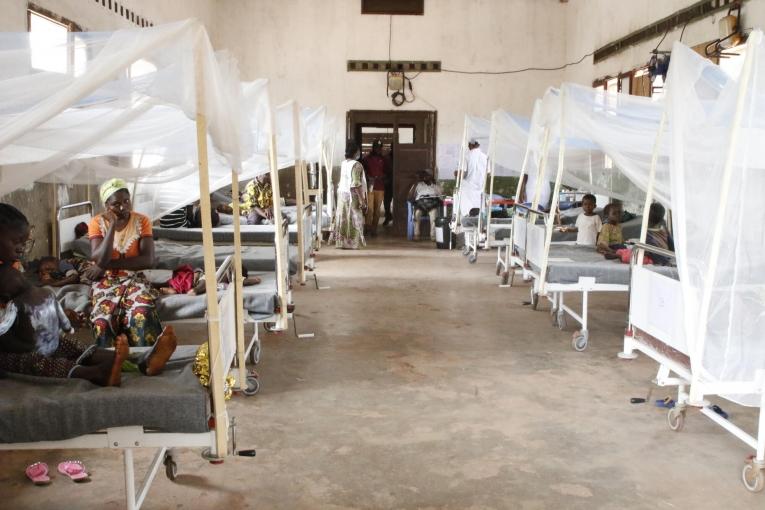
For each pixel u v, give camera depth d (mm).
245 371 4250
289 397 4445
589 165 8984
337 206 11633
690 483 3330
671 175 3584
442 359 5312
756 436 3881
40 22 6594
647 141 5430
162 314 4414
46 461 3525
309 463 3508
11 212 3010
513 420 4090
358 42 13891
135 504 2842
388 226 15078
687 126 3512
